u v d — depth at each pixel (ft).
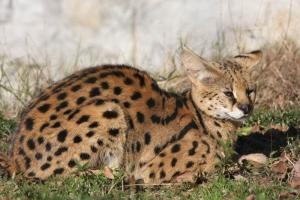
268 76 73.56
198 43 81.97
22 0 86.89
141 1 85.66
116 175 52.19
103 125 52.54
